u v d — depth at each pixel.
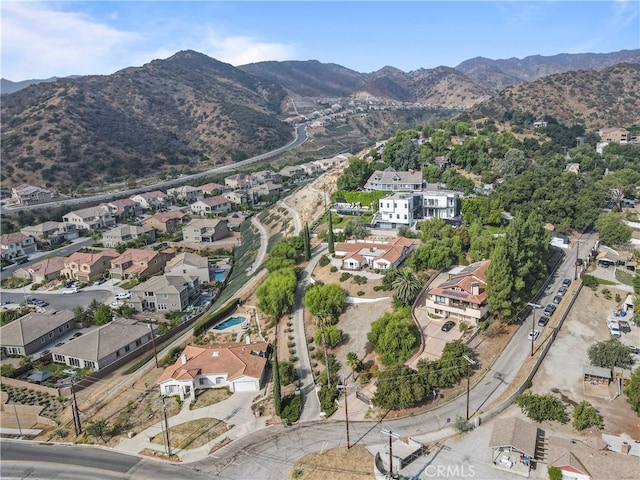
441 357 68.12
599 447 53.34
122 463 59.38
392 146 163.25
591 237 119.38
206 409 69.25
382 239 112.94
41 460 61.31
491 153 162.88
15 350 89.06
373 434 59.97
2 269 140.75
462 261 99.06
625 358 67.06
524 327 80.06
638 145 177.50
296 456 57.47
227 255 145.25
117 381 79.75
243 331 92.31
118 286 122.31
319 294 86.88
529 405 59.72
